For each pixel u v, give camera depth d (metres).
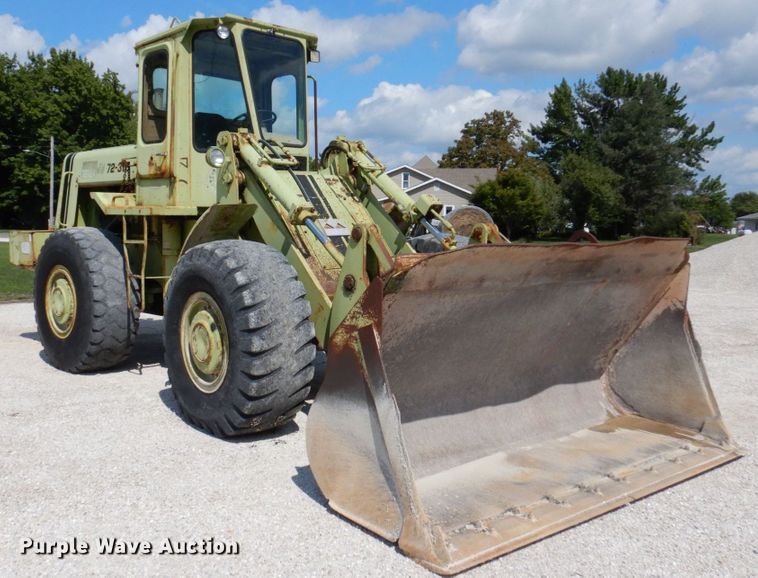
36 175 42.59
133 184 5.93
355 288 3.38
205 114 5.24
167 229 5.47
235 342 3.83
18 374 5.71
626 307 4.32
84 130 44.94
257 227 4.61
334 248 3.91
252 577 2.66
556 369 4.36
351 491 3.10
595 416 4.41
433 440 3.63
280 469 3.67
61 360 5.73
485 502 3.19
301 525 3.06
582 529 3.11
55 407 4.73
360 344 3.11
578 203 45.06
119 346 5.49
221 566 2.73
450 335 3.53
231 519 3.11
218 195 4.78
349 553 2.84
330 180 5.21
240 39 5.16
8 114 42.72
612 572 2.77
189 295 4.18
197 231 4.51
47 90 44.34
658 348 4.43
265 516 3.14
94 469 3.64
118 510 3.18
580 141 53.72
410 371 3.54
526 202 37.75
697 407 4.24
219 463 3.74
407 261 3.04
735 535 3.09
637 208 48.19
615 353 4.63
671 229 47.59
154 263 5.80
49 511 3.16
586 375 4.55
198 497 3.32
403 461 2.89
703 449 3.99
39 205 44.62
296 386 3.89
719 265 14.96
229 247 4.01
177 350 4.29
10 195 43.56
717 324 9.17
